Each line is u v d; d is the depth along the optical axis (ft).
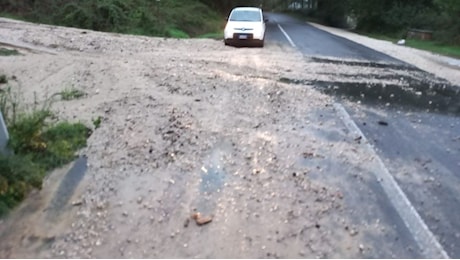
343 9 143.33
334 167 17.07
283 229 12.73
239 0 142.51
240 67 38.37
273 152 18.29
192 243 12.03
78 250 11.66
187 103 24.75
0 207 13.10
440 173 16.94
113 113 22.33
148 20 74.13
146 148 18.13
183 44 55.67
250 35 56.39
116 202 14.03
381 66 44.16
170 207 13.82
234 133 20.30
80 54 39.42
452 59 52.19
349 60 47.44
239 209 13.76
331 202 14.35
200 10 105.91
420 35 83.92
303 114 24.02
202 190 14.94
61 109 22.48
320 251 11.79
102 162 16.81
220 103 25.22
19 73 29.53
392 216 13.65
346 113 24.77
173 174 16.03
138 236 12.31
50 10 74.33
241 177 15.96
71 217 13.16
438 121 24.02
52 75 29.43
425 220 13.48
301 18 184.65
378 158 18.20
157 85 28.50
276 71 37.35
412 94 30.81
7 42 41.45
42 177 15.19
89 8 72.23
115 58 38.47
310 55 49.98
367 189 15.37
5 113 18.34
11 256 11.34
